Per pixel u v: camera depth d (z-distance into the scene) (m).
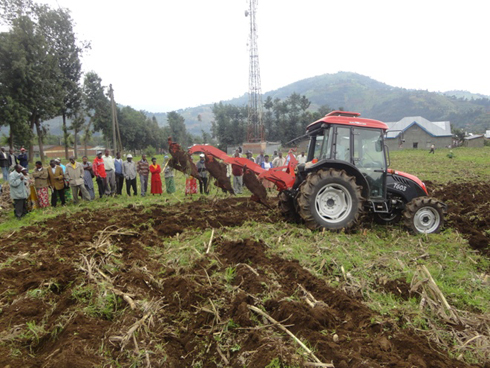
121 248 5.09
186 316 3.17
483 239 5.30
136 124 57.75
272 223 6.28
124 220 6.88
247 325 2.95
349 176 5.60
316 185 5.47
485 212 7.36
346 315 3.13
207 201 8.91
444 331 2.91
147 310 3.15
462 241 5.30
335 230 5.52
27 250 5.16
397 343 2.71
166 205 8.41
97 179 10.21
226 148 64.75
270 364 2.39
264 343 2.66
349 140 5.87
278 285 3.58
